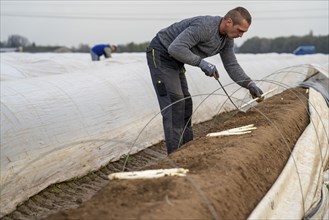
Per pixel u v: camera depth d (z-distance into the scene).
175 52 4.99
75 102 6.77
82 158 6.41
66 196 5.66
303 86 9.67
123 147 7.38
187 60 5.02
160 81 5.45
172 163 4.10
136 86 8.49
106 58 15.72
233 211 3.27
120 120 7.51
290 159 4.90
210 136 5.23
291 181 4.57
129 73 8.84
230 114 11.52
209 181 3.47
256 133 5.14
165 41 5.34
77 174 6.29
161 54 5.38
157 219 2.73
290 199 4.20
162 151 7.97
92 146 6.64
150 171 3.65
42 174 5.70
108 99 7.49
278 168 4.66
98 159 6.73
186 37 4.99
